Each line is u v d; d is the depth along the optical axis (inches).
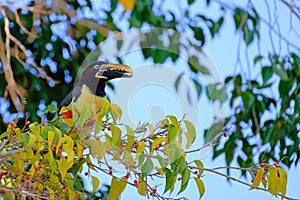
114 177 244.7
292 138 444.5
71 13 442.0
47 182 254.5
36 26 434.9
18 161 237.3
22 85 445.7
